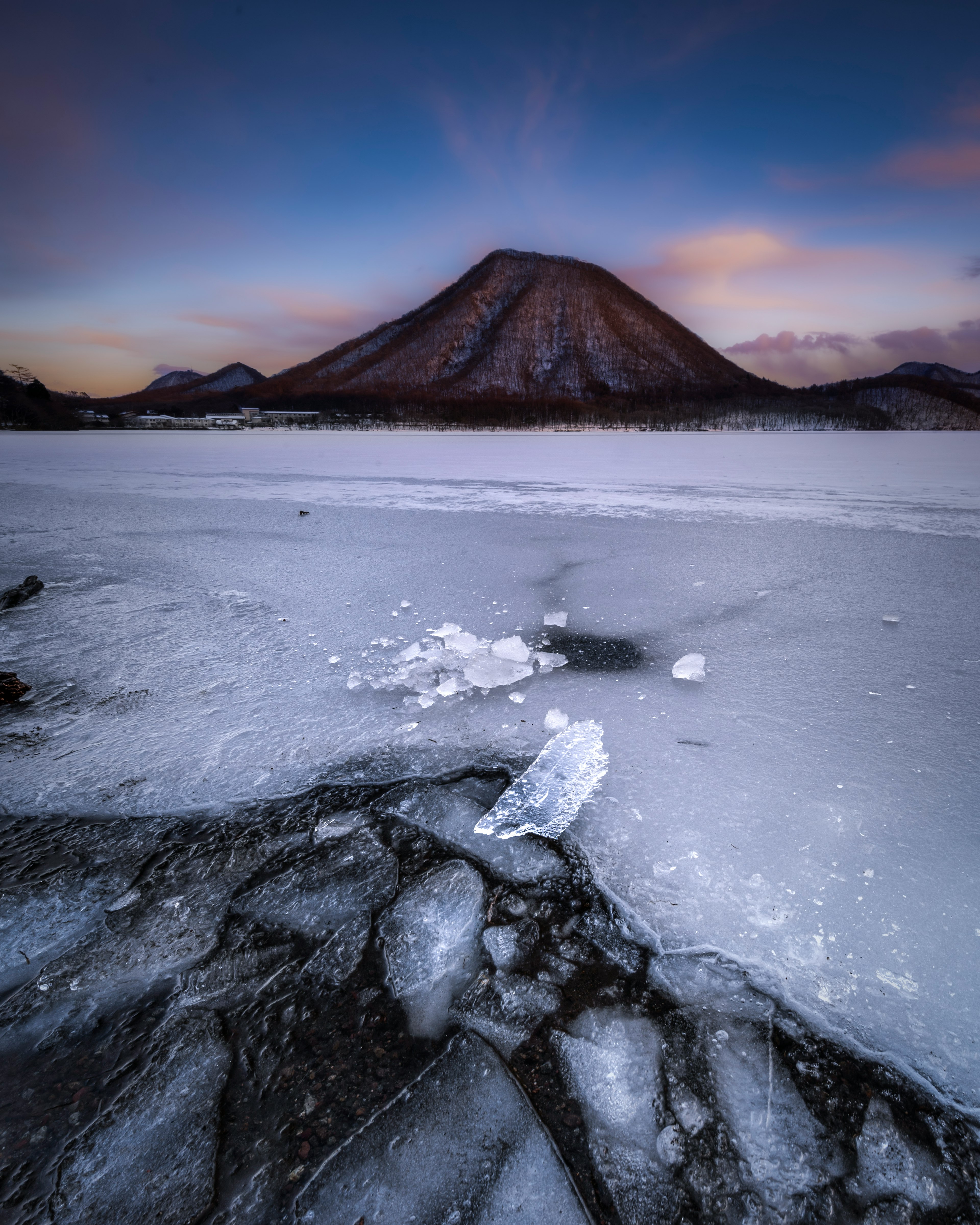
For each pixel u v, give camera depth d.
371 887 1.87
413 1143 1.18
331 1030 1.42
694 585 5.09
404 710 2.99
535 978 1.56
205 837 2.11
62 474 17.19
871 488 12.62
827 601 4.60
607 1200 1.10
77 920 1.76
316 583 5.27
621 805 2.23
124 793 2.35
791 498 10.91
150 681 3.34
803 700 3.02
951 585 5.02
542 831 2.11
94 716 2.95
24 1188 1.11
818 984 1.52
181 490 12.91
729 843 2.02
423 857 2.00
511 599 4.75
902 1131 1.21
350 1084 1.30
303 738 2.74
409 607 4.58
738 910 1.75
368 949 1.65
